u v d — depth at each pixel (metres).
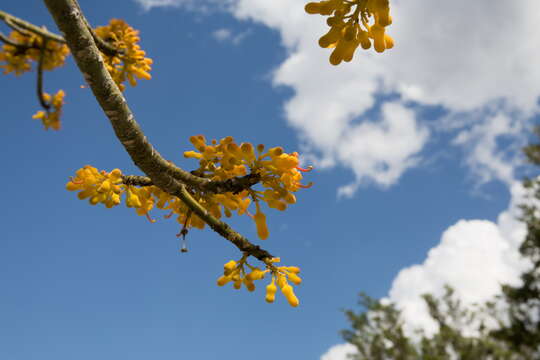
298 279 0.48
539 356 2.93
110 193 0.49
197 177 0.48
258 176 0.48
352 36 0.38
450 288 3.41
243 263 0.49
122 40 0.70
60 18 0.38
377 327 3.24
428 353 3.17
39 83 0.43
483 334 3.15
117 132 0.43
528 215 3.02
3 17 0.42
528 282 2.95
